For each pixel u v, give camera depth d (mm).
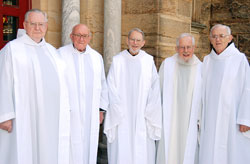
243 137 3172
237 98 3154
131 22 4824
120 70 3344
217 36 3166
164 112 3357
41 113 2738
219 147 3191
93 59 3236
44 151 2762
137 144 3285
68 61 3094
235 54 3188
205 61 3367
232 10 6820
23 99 2662
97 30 4516
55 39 4227
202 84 3320
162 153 3387
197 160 3422
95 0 4438
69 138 2992
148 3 4660
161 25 4668
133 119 3299
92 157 3207
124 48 4914
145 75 3322
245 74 3137
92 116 3174
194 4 6633
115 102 3248
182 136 3314
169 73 3369
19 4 4035
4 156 2658
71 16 3998
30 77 2719
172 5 4820
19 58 2668
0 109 2549
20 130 2639
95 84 3195
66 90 2947
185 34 3252
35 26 2740
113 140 3361
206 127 3277
